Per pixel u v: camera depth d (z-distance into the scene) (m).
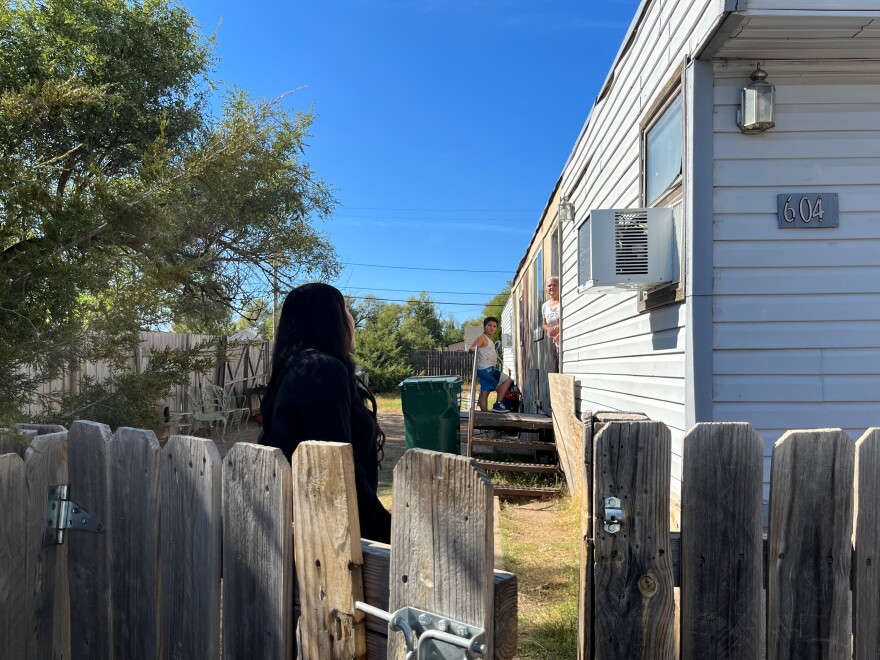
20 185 2.65
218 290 8.55
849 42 3.74
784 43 3.76
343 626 1.53
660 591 1.49
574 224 8.86
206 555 1.80
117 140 10.13
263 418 2.03
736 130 4.00
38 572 1.99
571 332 9.12
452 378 9.66
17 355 2.70
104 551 2.05
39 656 1.99
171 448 1.91
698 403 3.89
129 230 3.10
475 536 1.31
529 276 15.01
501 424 8.79
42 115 3.15
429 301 58.97
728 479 1.52
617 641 1.50
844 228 3.95
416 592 1.40
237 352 10.29
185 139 11.14
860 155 3.98
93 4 10.09
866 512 1.55
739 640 1.51
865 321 3.93
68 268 2.75
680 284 4.19
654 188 5.05
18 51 9.24
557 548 5.36
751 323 3.94
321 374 1.90
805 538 1.53
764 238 3.96
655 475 1.50
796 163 3.98
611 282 4.48
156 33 10.82
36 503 1.98
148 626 1.94
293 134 5.75
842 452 1.53
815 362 3.91
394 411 19.52
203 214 5.19
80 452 2.11
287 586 1.65
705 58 3.97
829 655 1.52
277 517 1.66
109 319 3.33
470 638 1.30
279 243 9.69
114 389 4.01
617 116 6.32
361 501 1.84
